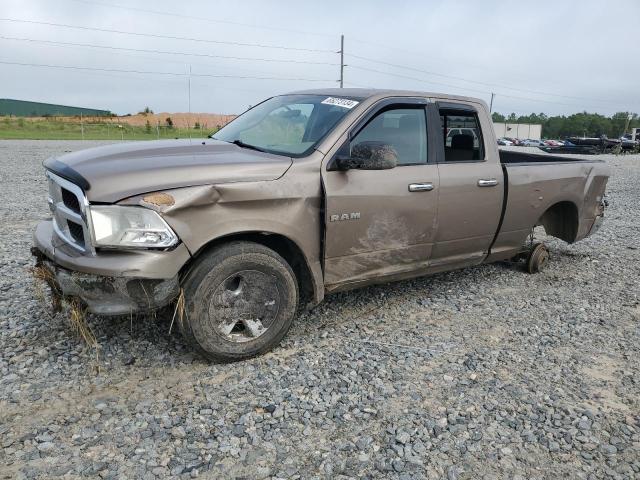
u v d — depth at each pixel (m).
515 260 6.55
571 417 3.29
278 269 3.72
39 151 21.16
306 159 3.87
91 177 3.24
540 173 5.56
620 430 3.19
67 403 3.14
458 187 4.75
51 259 3.57
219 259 3.45
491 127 5.19
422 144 4.62
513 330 4.61
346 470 2.71
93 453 2.72
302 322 4.51
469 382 3.64
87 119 54.59
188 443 2.84
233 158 3.75
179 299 3.41
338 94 4.59
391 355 3.99
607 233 8.86
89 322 4.15
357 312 4.80
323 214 3.91
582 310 5.16
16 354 3.66
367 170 4.14
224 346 3.62
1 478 2.51
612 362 4.09
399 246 4.46
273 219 3.65
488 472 2.77
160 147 3.94
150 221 3.18
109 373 3.49
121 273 3.13
